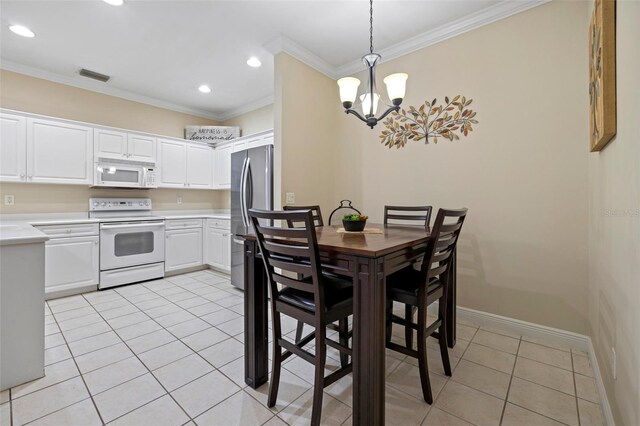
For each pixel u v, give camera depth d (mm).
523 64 2271
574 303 2096
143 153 3980
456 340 2219
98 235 3402
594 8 1524
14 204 3246
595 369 1736
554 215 2162
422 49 2805
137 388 1646
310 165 3188
